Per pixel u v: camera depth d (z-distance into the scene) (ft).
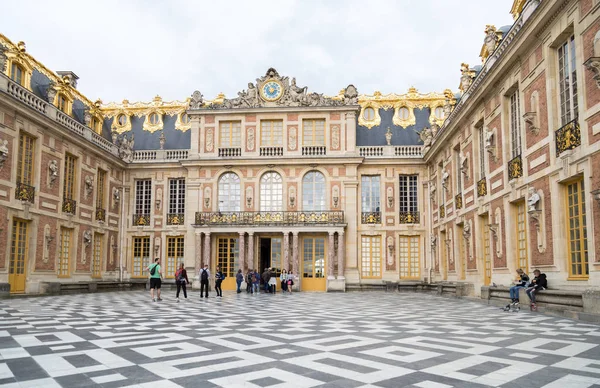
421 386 19.27
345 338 31.48
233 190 115.65
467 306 59.62
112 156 110.11
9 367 22.66
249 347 27.96
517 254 61.67
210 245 112.27
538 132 54.03
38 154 83.82
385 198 114.21
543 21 50.65
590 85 43.80
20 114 78.69
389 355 25.40
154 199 117.70
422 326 37.96
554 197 50.06
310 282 110.93
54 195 88.74
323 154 114.11
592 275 42.96
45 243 85.46
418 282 109.50
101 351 26.68
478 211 74.33
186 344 29.07
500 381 19.98
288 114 115.96
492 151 67.87
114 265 113.50
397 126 120.26
